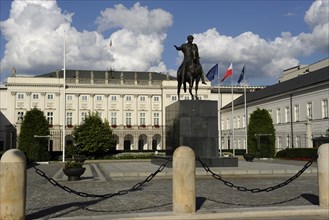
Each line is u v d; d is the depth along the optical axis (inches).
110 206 417.4
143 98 3629.4
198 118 820.6
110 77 3668.8
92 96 3523.6
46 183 708.0
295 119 2149.4
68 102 3481.8
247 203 426.6
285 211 365.4
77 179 734.5
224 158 823.7
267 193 511.8
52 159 2034.9
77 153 2092.8
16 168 325.1
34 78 3390.7
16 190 324.2
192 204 358.3
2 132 3321.9
